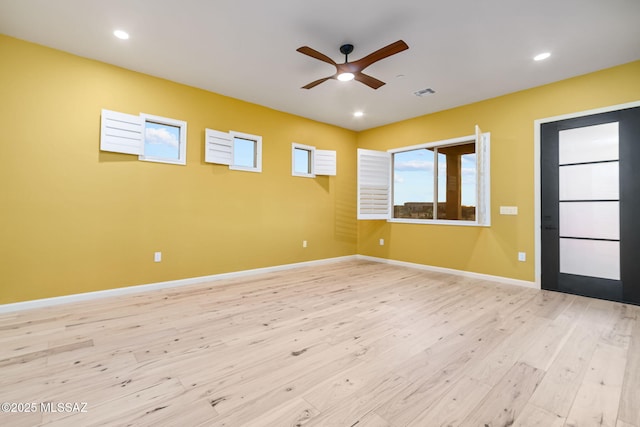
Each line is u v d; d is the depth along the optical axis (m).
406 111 4.83
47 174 2.99
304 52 2.41
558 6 2.30
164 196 3.72
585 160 3.44
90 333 2.36
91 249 3.23
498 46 2.89
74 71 3.13
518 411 1.47
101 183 3.29
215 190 4.16
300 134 5.14
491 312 2.89
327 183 5.57
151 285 3.61
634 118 3.13
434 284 3.97
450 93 4.05
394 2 2.30
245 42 2.89
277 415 1.43
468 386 1.68
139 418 1.40
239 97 4.30
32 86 2.91
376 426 1.36
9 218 2.81
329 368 1.86
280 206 4.88
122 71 3.41
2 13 2.46
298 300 3.25
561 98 3.61
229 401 1.54
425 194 5.15
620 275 3.21
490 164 4.20
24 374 1.77
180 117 3.83
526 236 3.87
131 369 1.84
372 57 2.49
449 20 2.50
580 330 2.46
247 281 4.10
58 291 3.05
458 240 4.55
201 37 2.81
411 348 2.13
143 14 2.47
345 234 5.88
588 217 3.42
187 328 2.47
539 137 3.77
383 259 5.62
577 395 1.60
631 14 2.39
